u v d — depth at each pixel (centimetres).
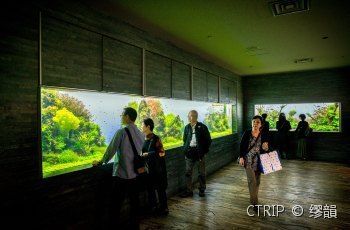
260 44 600
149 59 506
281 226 399
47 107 361
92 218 364
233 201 514
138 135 365
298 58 763
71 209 333
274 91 1089
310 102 1021
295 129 1079
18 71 277
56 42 321
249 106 1144
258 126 435
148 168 427
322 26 475
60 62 326
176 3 371
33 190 289
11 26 270
